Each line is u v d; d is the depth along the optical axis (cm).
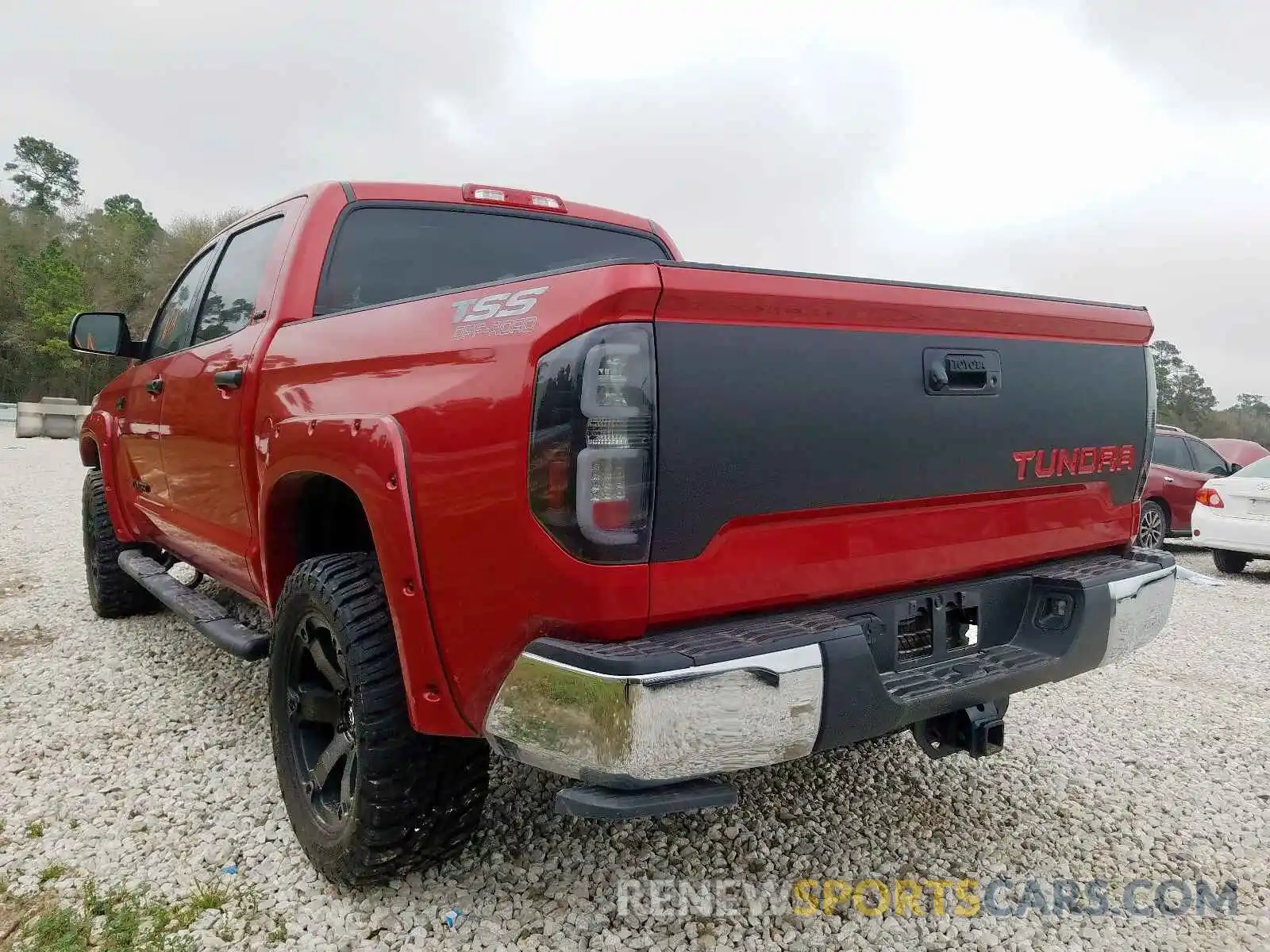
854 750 354
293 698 256
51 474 1325
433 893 238
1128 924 243
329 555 250
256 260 336
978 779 333
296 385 257
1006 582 249
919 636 229
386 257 315
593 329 169
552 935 222
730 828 283
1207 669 502
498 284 193
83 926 223
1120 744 376
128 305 5056
